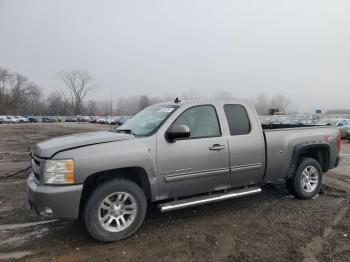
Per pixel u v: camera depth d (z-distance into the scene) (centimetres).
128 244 423
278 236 443
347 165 1010
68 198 396
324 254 391
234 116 531
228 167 511
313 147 614
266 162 553
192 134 488
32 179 443
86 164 405
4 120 7450
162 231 463
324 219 505
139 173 450
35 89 11500
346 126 2055
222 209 555
